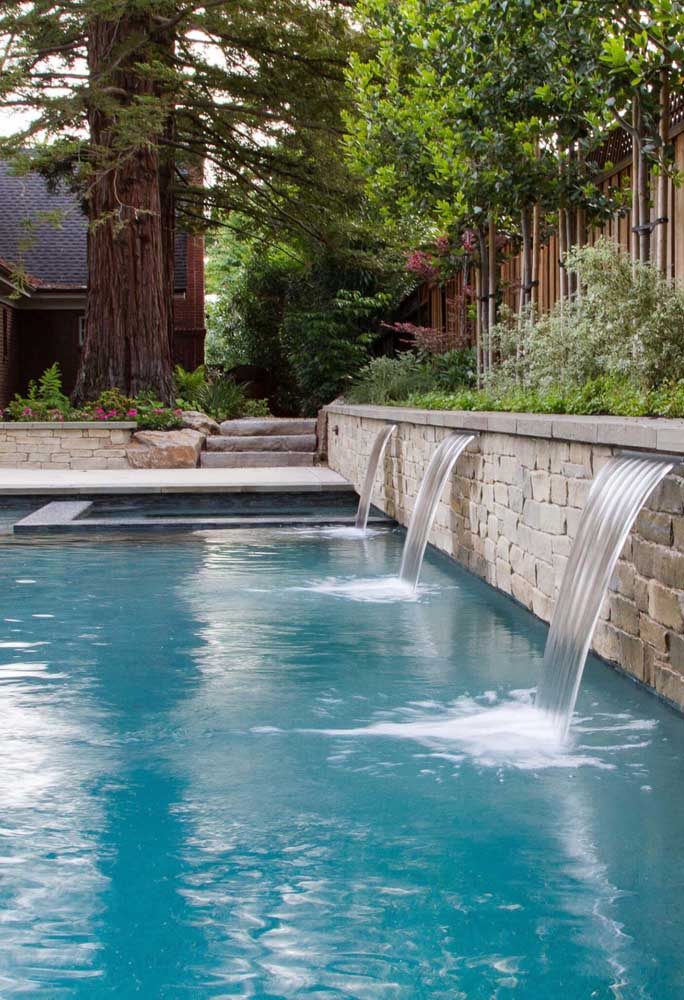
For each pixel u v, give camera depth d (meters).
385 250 22.17
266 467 17.17
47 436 16.97
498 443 7.50
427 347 15.62
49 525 11.14
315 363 24.39
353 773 4.05
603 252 7.79
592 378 8.48
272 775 4.04
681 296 7.14
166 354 18.53
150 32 17.31
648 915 2.91
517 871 3.19
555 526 6.21
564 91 8.54
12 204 28.14
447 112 9.81
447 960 2.68
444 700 5.05
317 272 25.20
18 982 2.59
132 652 6.04
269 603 7.48
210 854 3.33
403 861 3.27
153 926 2.87
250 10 18.31
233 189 23.58
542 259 12.62
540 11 8.21
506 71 8.99
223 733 4.55
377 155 11.22
